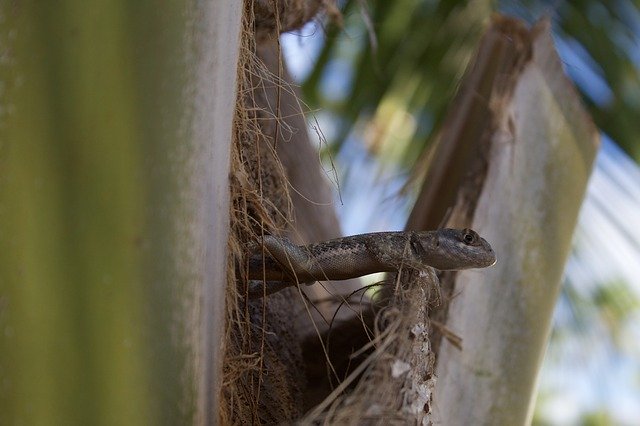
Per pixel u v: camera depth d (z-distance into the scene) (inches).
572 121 267.1
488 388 233.5
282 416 208.1
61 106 142.6
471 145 261.3
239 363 181.9
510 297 243.8
